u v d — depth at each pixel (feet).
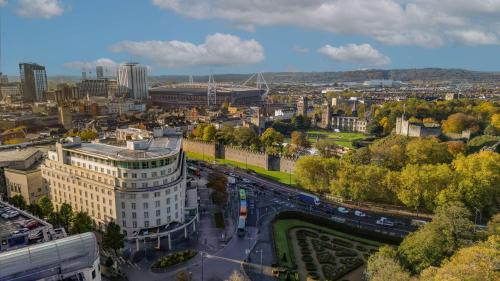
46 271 330.34
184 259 552.41
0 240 382.01
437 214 533.55
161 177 602.03
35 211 620.08
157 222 602.44
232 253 581.53
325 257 566.36
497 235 467.11
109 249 580.71
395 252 492.95
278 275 517.55
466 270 355.36
